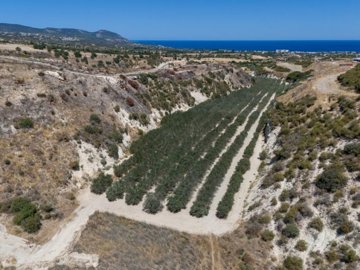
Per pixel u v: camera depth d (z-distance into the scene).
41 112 52.84
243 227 39.28
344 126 48.44
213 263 33.88
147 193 46.22
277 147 55.81
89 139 53.56
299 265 32.59
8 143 45.75
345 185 38.44
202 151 59.44
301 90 72.62
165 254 34.16
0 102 50.75
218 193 47.22
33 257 32.12
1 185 40.59
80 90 62.78
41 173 44.25
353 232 33.53
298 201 39.50
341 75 72.56
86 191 45.91
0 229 35.41
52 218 38.69
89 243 34.22
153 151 57.78
